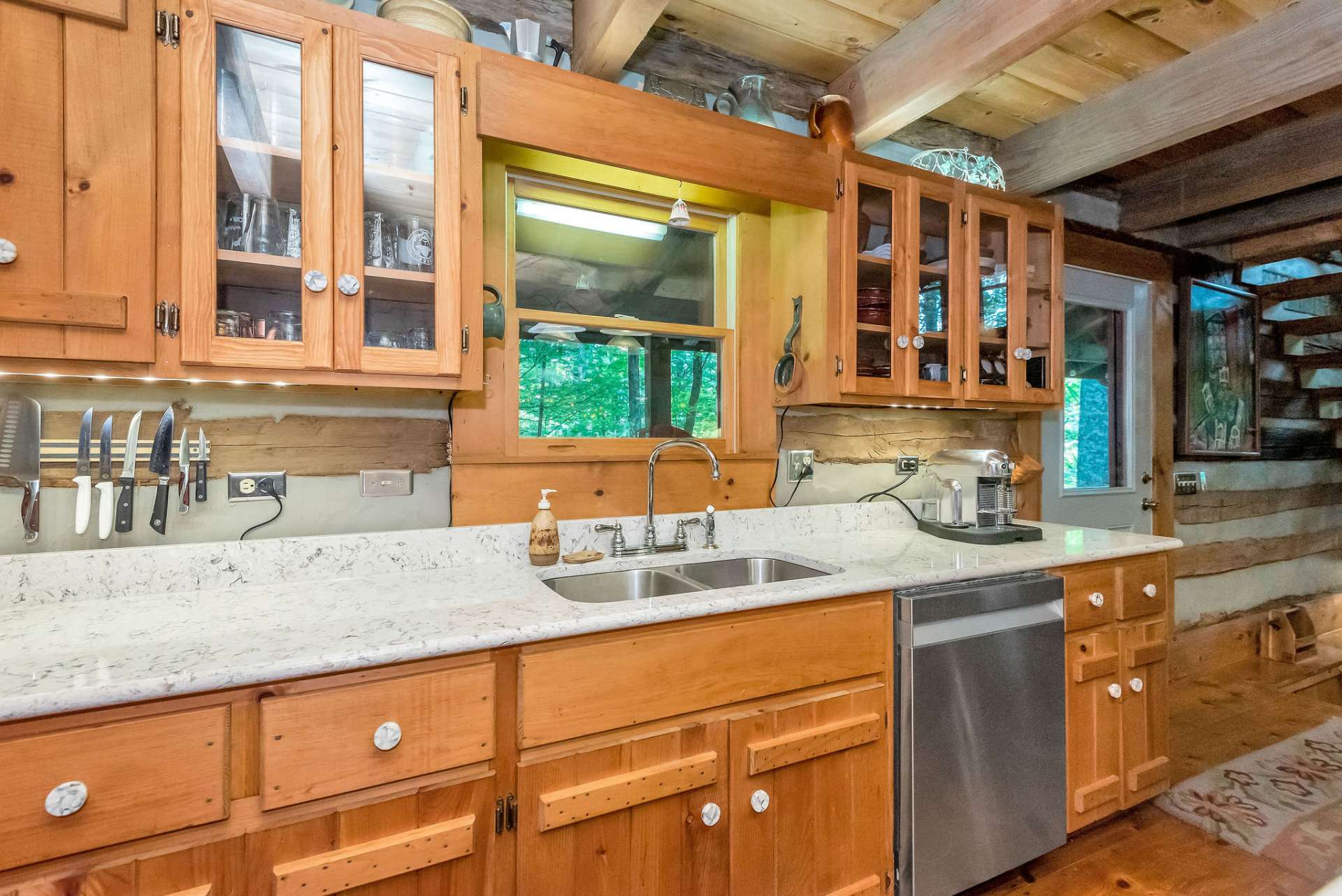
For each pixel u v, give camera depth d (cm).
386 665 96
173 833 85
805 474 208
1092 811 167
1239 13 177
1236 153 257
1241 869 165
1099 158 222
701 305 193
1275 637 332
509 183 165
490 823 103
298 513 144
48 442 124
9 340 97
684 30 191
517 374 165
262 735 89
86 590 121
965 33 171
